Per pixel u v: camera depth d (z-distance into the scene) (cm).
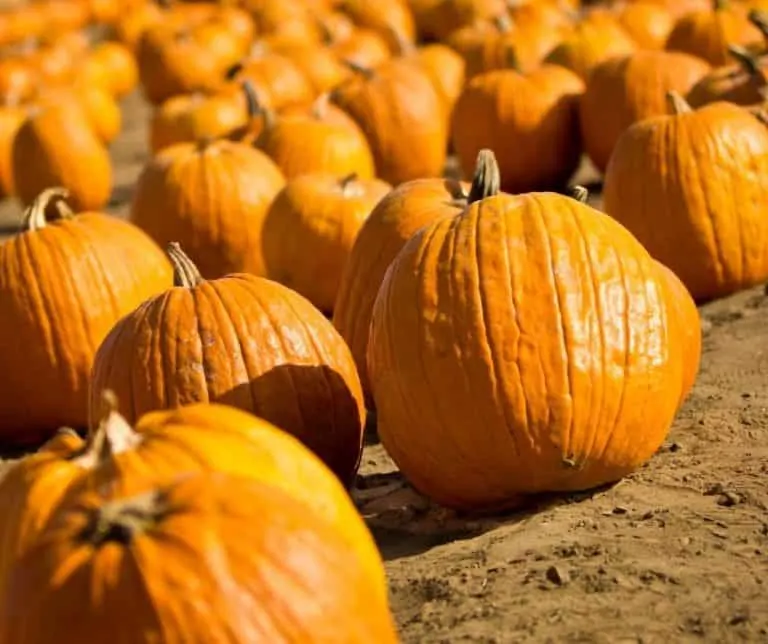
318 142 1778
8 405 1277
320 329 976
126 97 3947
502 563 852
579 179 2128
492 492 927
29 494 686
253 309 954
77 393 1265
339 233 1462
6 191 2623
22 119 2641
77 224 1290
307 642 568
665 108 1878
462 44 2775
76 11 5094
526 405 880
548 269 891
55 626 562
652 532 873
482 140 1981
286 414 941
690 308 1081
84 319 1248
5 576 666
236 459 681
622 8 2955
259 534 580
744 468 971
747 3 2391
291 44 3050
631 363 896
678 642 733
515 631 760
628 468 939
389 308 919
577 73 2298
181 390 927
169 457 673
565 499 945
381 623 600
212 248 1622
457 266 898
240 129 1958
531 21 3012
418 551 909
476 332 882
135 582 563
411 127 2067
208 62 3222
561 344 880
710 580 796
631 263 916
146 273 1288
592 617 765
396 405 919
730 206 1398
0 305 1252
